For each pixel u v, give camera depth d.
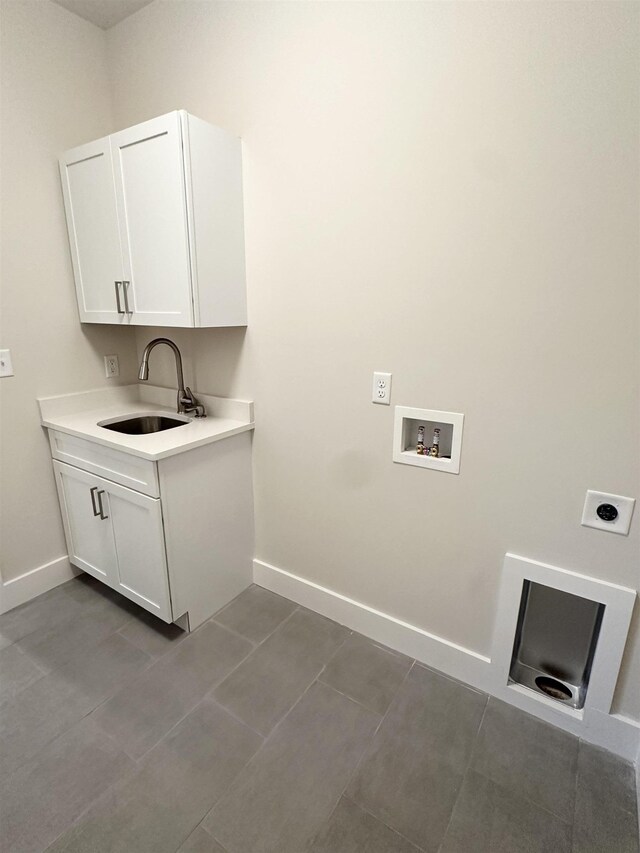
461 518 1.52
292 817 1.18
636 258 1.10
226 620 1.94
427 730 1.44
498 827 1.17
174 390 2.24
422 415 1.51
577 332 1.20
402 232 1.42
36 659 1.71
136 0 1.78
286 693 1.57
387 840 1.14
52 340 2.01
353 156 1.45
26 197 1.83
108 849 1.11
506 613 1.49
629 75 1.02
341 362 1.66
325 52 1.43
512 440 1.36
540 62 1.11
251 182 1.71
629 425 1.18
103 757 1.33
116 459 1.74
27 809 1.19
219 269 1.71
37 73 1.79
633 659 1.30
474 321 1.35
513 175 1.21
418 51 1.27
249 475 2.05
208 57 1.70
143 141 1.58
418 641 1.71
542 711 1.47
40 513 2.08
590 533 1.30
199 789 1.25
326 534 1.89
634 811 1.21
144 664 1.69
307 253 1.63
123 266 1.80
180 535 1.75
